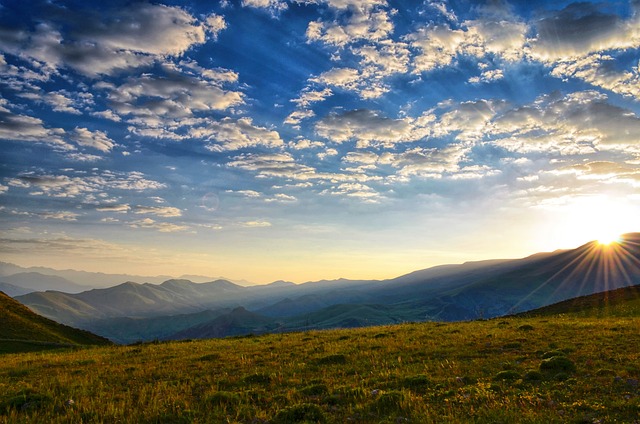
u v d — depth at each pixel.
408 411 13.33
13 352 48.38
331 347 28.31
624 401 12.76
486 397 14.09
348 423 12.71
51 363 28.28
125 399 16.38
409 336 32.03
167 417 13.91
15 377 23.17
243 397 15.95
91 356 32.03
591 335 26.52
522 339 26.52
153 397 16.33
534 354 21.75
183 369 23.00
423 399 14.59
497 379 16.78
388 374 18.45
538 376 16.48
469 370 18.81
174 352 31.48
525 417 11.91
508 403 13.31
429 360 21.59
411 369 19.81
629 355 19.61
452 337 29.75
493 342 25.97
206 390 17.72
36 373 24.36
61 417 13.98
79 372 23.80
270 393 16.62
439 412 13.09
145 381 20.25
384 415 13.18
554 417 11.77
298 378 19.19
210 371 22.08
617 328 29.41
